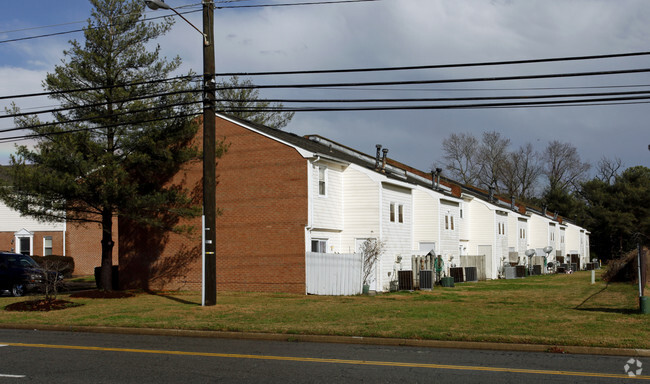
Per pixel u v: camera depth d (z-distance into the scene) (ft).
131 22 73.10
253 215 80.07
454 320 49.75
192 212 75.87
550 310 57.26
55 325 50.37
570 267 175.83
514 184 269.44
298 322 49.11
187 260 83.71
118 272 88.17
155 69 75.20
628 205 237.25
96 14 73.05
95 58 71.31
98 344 41.78
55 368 32.40
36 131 69.97
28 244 127.75
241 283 79.97
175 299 71.15
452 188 139.13
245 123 82.74
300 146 80.23
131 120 73.36
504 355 36.91
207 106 61.05
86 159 71.72
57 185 65.92
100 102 73.36
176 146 79.61
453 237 123.13
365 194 86.89
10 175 68.69
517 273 143.95
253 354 37.04
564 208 260.83
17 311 59.11
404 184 95.50
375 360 34.83
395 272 91.71
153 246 85.87
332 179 85.40
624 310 56.13
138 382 28.71
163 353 37.50
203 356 36.24
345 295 75.46
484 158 263.70
